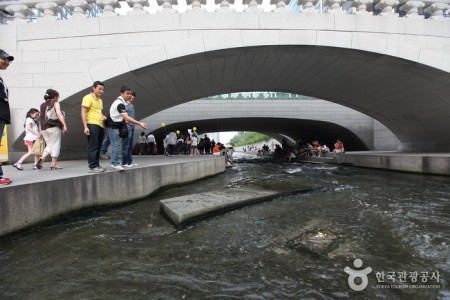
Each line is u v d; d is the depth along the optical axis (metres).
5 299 2.06
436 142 16.09
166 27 8.95
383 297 2.06
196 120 25.64
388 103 14.99
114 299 2.06
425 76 10.77
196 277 2.38
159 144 34.16
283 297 2.08
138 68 8.86
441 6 9.94
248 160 25.88
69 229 3.64
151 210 4.74
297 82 14.87
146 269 2.53
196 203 4.53
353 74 12.38
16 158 8.57
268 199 5.46
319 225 3.74
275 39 9.21
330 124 26.98
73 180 4.14
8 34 8.72
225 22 9.09
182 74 11.08
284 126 33.88
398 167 10.95
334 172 11.44
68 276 2.40
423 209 4.64
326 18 9.41
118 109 5.08
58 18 9.51
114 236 3.40
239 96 25.84
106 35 8.85
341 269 2.50
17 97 8.63
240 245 3.08
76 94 8.70
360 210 4.59
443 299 2.03
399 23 9.70
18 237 3.25
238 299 2.05
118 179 5.03
